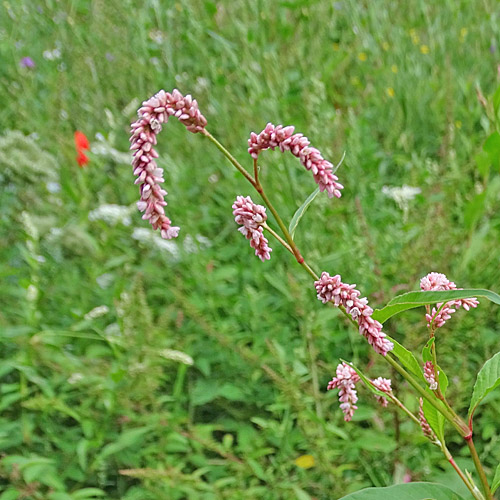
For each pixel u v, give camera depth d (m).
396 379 0.34
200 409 0.39
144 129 0.17
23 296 0.40
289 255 0.44
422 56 0.73
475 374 0.37
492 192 0.46
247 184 0.50
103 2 0.67
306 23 0.71
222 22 0.71
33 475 0.31
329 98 0.66
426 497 0.20
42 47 0.69
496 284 0.40
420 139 0.63
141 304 0.36
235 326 0.41
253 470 0.33
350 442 0.33
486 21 0.73
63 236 0.44
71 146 0.52
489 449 0.33
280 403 0.36
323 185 0.18
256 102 0.55
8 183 0.48
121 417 0.36
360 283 0.41
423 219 0.46
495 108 0.37
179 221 0.48
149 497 0.32
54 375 0.37
